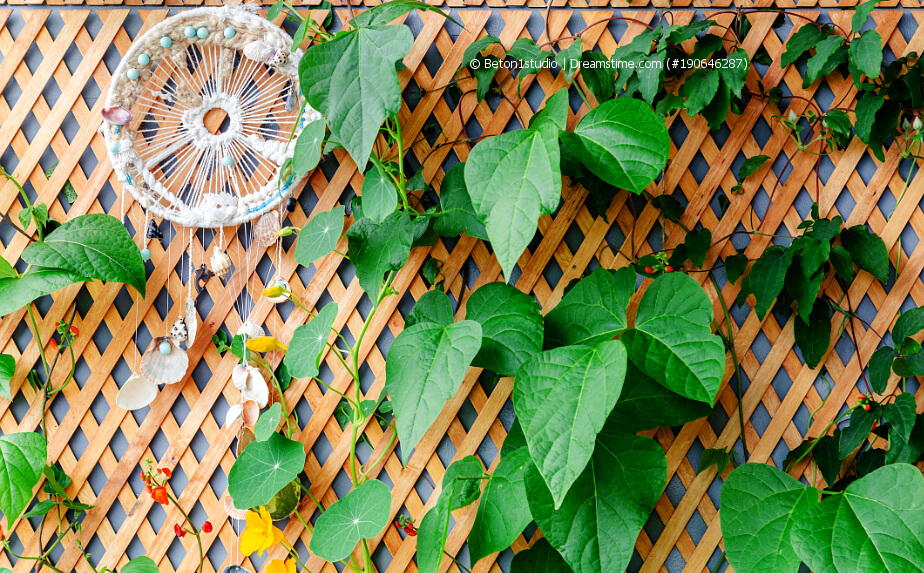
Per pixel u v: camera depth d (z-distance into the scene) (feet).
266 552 5.23
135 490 5.27
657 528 5.24
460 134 5.20
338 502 4.70
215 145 5.20
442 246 5.23
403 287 5.22
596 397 3.60
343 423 5.28
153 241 5.25
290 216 5.31
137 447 5.20
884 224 5.20
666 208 5.06
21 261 5.21
